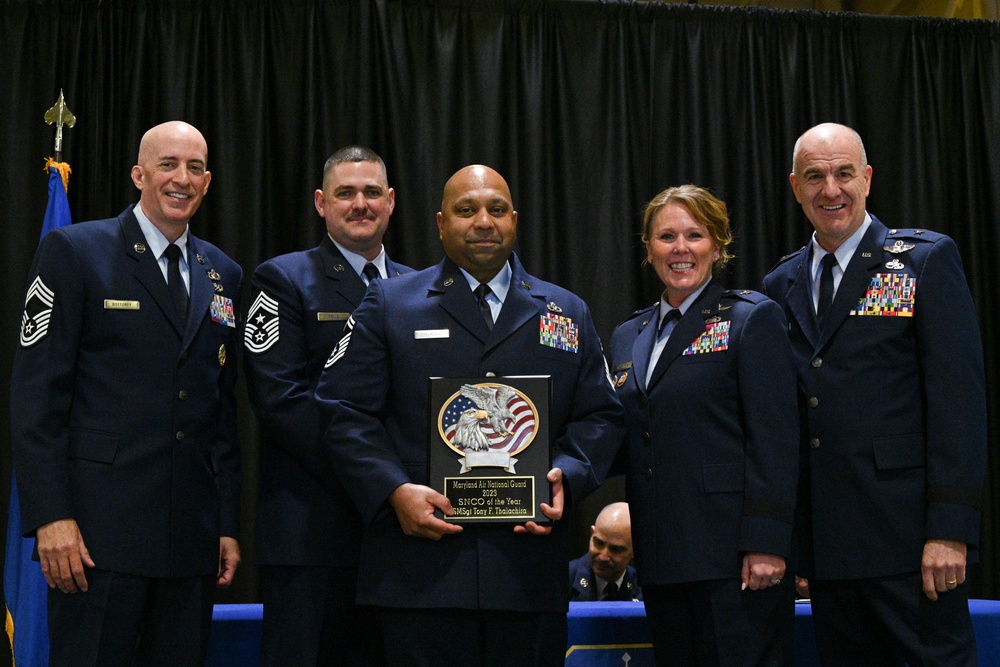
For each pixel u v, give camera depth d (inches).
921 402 99.0
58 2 174.6
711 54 188.7
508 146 181.8
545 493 85.9
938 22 194.5
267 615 101.4
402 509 85.2
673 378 99.0
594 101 184.7
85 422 94.3
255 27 177.0
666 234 102.5
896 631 95.6
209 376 101.4
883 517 96.4
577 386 95.2
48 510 89.4
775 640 94.6
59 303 95.0
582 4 186.7
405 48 179.5
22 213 169.3
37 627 135.6
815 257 109.3
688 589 96.9
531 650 86.6
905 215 188.4
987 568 180.5
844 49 191.6
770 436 94.4
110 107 172.1
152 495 94.6
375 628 104.4
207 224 172.6
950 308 97.8
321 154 175.5
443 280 95.0
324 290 108.4
